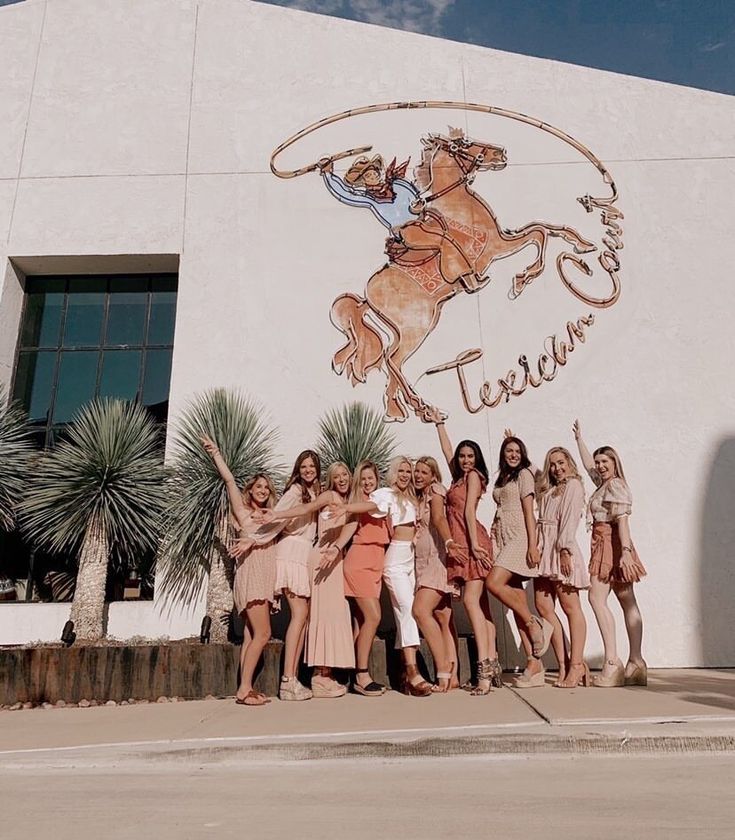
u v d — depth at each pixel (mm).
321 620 4641
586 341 7172
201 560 6293
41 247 7598
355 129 7906
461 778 2719
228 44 8258
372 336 7191
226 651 4895
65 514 6055
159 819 2234
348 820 2195
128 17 8398
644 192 7668
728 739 3047
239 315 7277
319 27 8289
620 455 6816
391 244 7461
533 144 7832
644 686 4770
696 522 6621
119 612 6332
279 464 6844
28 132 7988
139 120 7984
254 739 3223
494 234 7500
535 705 3875
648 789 2490
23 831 2119
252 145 7855
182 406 7020
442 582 4730
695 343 7148
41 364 7770
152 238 7578
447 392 7016
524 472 4953
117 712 4242
